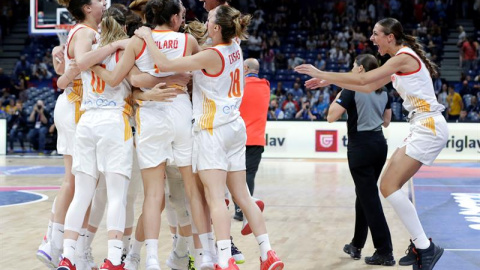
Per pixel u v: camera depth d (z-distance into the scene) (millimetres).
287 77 20953
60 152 4758
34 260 5199
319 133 16672
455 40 22312
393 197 4797
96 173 4426
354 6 23109
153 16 4473
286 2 23547
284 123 16828
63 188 4742
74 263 4293
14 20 23594
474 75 20594
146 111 4367
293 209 8227
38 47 22688
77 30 4590
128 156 4383
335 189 10336
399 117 17656
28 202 8602
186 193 4508
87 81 4473
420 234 4785
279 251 5707
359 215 5406
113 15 4598
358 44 21609
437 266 4961
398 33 4988
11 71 22484
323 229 6793
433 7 22594
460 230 6465
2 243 5895
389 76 5000
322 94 17844
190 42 4488
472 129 16172
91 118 4395
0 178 11766
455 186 10406
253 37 21828
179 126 4383
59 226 4676
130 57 4340
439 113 4852
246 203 4531
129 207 4730
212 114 4383
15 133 17750
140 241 4652
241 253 5371
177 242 4926
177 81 4422
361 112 5312
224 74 4418
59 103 4789
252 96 6961
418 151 4770
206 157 4359
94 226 4805
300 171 13344
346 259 5422
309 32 22703
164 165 4410
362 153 5281
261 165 14789
